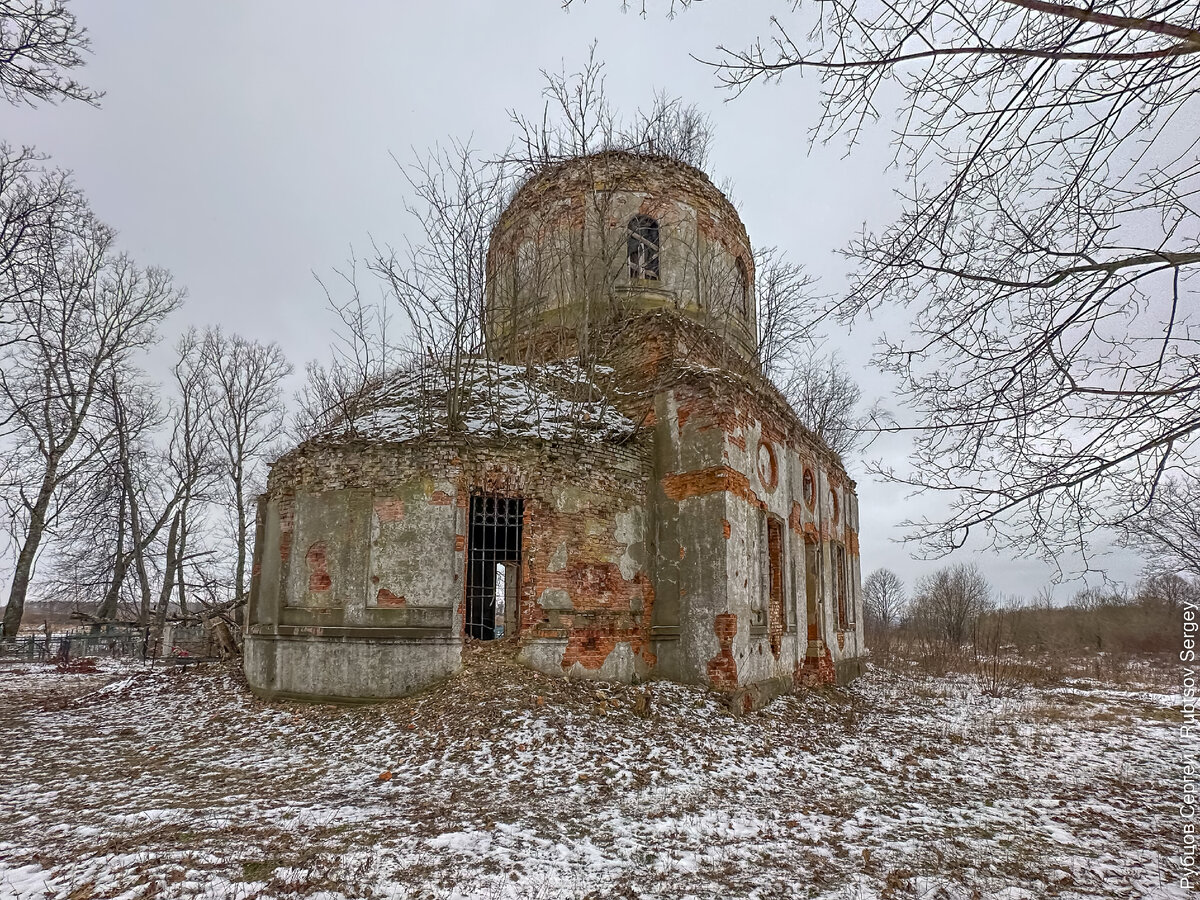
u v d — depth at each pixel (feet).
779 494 51.39
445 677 36.58
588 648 39.86
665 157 63.82
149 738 34.65
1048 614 138.51
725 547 41.45
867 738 38.91
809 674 53.57
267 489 46.03
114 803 24.11
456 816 22.70
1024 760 35.78
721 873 19.34
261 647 41.39
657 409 46.26
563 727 31.73
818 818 24.47
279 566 42.06
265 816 22.39
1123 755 37.70
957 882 19.36
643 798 25.40
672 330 49.08
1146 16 13.42
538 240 56.39
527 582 39.19
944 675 74.95
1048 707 54.85
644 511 44.11
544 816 23.16
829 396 113.39
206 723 36.94
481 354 59.77
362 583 38.40
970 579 145.38
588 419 45.24
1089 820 25.85
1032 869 20.59
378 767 28.58
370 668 36.96
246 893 16.46
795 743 35.37
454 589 37.68
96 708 42.19
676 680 41.47
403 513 38.52
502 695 34.14
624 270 60.18
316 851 19.20
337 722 34.60
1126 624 104.94
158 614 101.45
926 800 27.68
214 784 26.55
